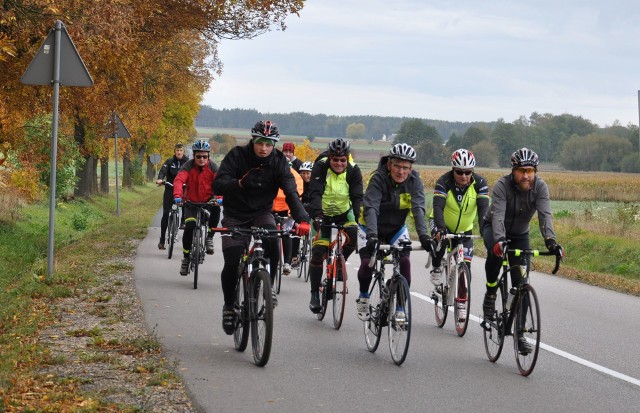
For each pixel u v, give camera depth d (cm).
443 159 15200
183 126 6662
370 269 899
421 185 915
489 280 868
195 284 1327
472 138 15762
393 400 682
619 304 1298
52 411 591
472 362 848
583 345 950
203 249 1391
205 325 1003
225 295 868
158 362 780
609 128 15100
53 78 1213
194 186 1410
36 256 1630
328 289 1055
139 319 1005
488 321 857
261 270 801
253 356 813
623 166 14150
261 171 848
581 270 1761
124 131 2916
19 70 1648
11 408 592
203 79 4069
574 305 1279
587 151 14388
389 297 853
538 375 792
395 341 834
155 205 4325
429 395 701
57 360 758
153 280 1403
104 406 618
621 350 923
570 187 5841
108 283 1310
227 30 2362
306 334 982
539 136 16312
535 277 1669
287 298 1271
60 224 2481
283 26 2367
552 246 814
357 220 1053
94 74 1853
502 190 861
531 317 782
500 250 832
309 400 674
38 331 909
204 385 710
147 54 2411
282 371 779
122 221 2883
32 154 2414
